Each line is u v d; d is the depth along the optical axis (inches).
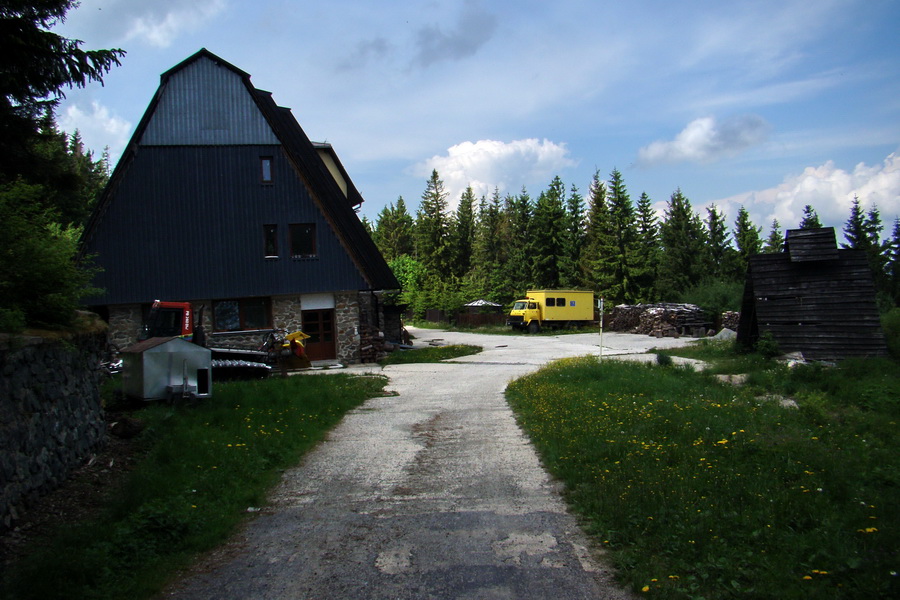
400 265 2984.7
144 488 282.7
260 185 1050.1
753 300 916.6
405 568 210.5
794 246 847.7
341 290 1087.0
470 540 233.5
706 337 1473.9
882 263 2923.2
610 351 1250.0
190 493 289.9
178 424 411.8
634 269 2588.6
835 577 178.7
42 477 274.2
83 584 197.3
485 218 3585.1
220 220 1033.5
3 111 412.8
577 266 2770.7
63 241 332.5
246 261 1043.9
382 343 1181.1
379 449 401.1
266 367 784.9
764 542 205.0
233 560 224.4
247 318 1069.1
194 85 1030.4
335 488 314.7
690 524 220.7
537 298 1989.4
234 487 305.6
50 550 215.9
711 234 2817.4
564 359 986.7
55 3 366.0
